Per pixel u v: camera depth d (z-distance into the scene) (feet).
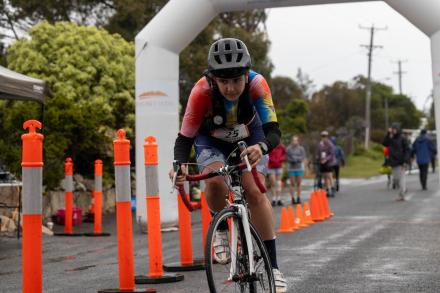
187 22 47.01
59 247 39.29
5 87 37.88
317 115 279.28
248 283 17.43
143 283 25.17
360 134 276.41
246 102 18.57
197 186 74.49
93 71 75.25
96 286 25.46
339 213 57.67
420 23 45.85
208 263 16.12
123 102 76.89
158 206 25.50
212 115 18.66
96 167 46.34
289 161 72.79
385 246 34.99
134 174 68.54
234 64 17.25
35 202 17.84
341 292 22.84
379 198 77.25
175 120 47.60
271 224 19.36
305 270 27.55
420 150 90.58
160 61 47.11
